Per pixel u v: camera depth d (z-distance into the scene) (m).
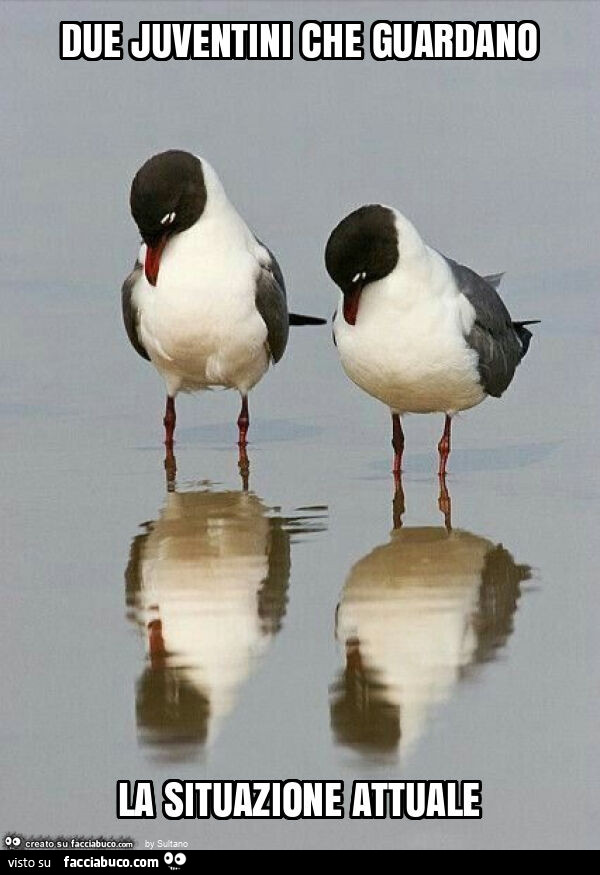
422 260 15.02
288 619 12.30
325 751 10.37
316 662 11.53
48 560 13.52
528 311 20.00
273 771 10.16
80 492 15.34
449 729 10.62
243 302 16.52
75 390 18.39
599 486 15.42
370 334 15.13
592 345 19.16
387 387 15.42
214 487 15.51
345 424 17.58
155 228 16.39
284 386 18.64
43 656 11.65
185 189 16.34
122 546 13.84
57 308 20.42
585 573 13.18
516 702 10.94
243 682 11.27
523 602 12.57
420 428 17.34
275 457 16.52
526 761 10.25
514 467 16.05
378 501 15.12
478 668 11.43
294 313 19.77
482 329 15.54
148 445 16.88
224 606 12.52
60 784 10.10
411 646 11.79
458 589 12.85
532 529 14.25
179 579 13.08
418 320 15.05
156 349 16.77
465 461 16.33
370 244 14.88
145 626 12.15
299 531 14.26
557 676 11.28
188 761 10.27
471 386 15.53
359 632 12.01
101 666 11.49
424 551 13.73
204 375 16.95
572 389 18.09
